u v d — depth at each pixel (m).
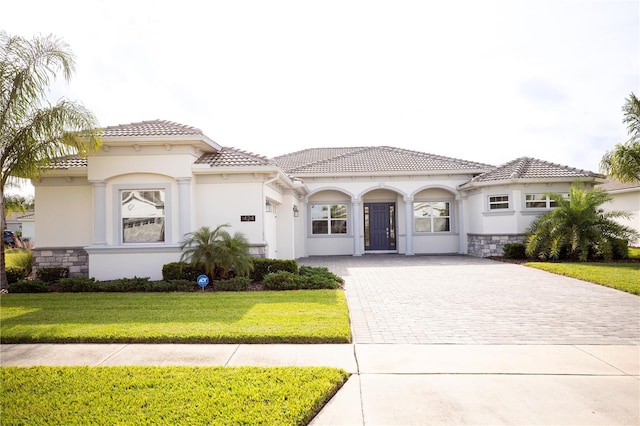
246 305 8.02
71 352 5.58
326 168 20.00
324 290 9.74
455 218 20.66
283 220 16.14
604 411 3.77
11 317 7.22
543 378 4.55
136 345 5.85
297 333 6.02
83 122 10.26
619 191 22.58
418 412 3.79
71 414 3.71
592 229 14.89
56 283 10.73
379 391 4.26
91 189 12.57
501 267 14.24
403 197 20.33
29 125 10.29
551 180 16.78
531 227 16.55
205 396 4.02
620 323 6.82
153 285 9.99
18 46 9.98
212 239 10.52
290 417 3.58
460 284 10.82
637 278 10.70
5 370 4.78
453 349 5.57
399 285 10.78
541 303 8.38
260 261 11.26
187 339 5.95
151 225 11.68
